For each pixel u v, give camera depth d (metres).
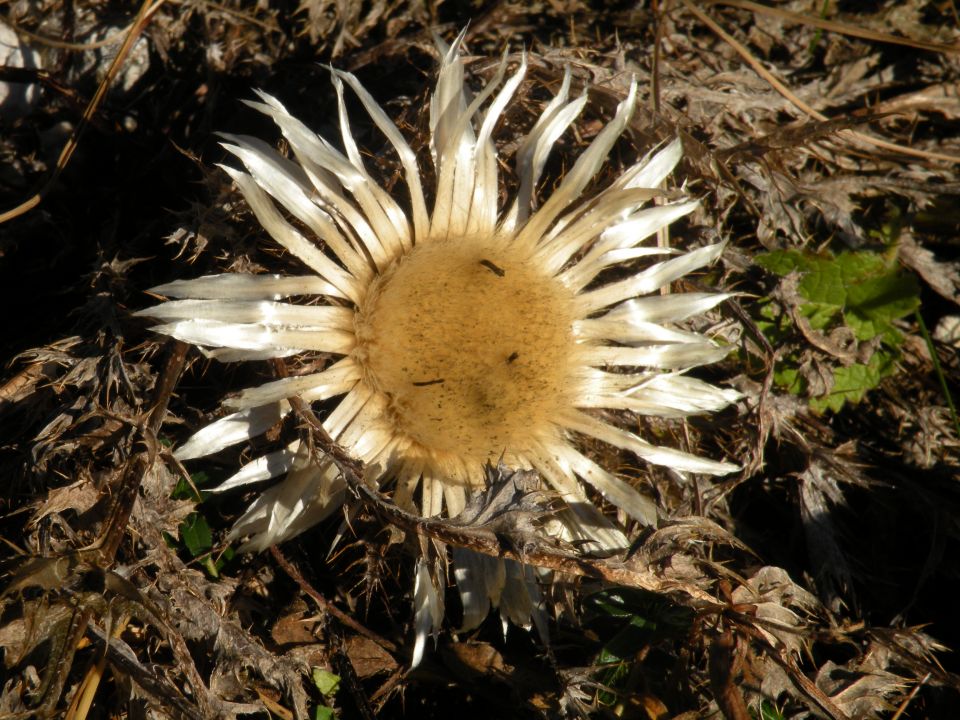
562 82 0.28
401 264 0.25
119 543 0.24
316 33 0.29
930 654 0.26
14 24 0.27
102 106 0.28
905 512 0.28
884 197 0.30
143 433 0.24
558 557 0.24
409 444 0.26
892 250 0.29
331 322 0.25
